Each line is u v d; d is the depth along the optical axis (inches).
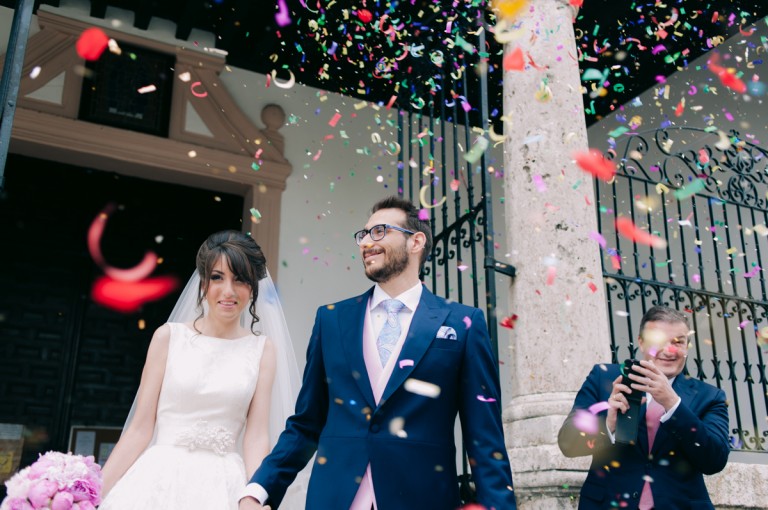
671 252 267.3
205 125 247.8
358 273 262.1
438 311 87.9
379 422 80.7
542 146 157.2
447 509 78.8
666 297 265.7
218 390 104.7
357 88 275.0
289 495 115.0
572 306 144.9
